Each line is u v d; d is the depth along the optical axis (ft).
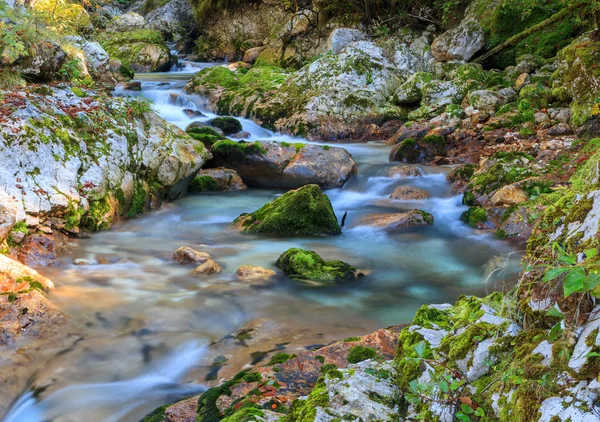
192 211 26.35
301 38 61.93
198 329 14.67
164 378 12.44
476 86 42.86
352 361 11.58
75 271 18.02
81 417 11.16
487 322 8.60
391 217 24.95
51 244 18.99
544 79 39.73
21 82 24.56
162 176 25.90
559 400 6.33
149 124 26.50
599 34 33.50
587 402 6.10
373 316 15.88
